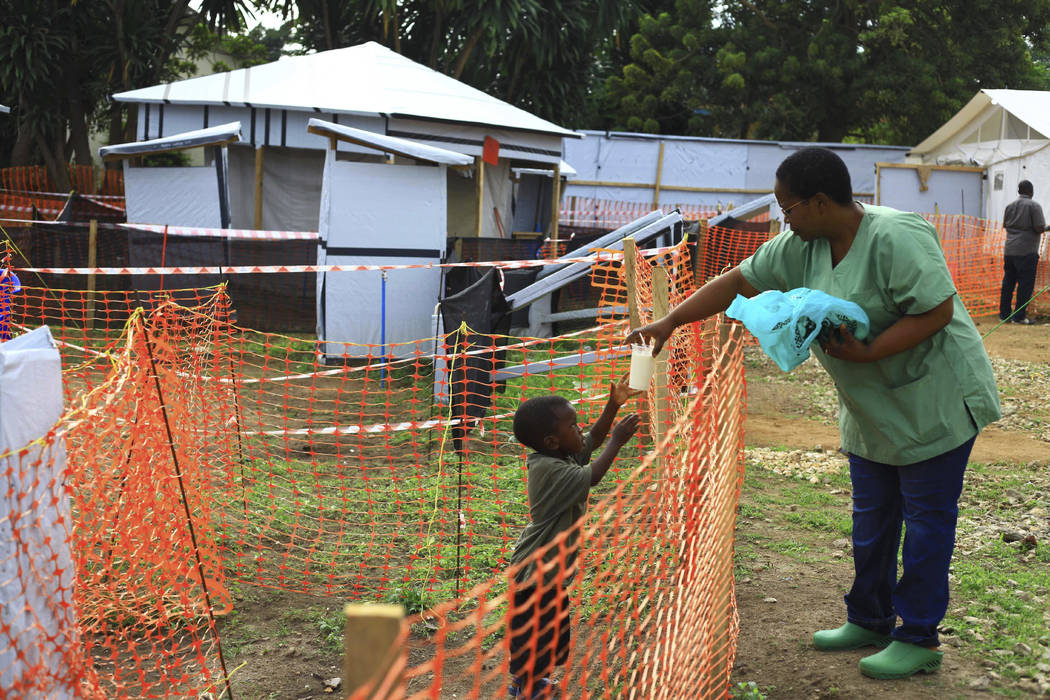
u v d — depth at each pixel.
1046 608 4.57
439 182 11.41
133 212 13.53
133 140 22.30
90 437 3.68
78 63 21.81
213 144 13.10
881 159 25.52
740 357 4.65
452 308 8.35
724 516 3.58
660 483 3.34
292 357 11.21
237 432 6.74
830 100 30.67
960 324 3.70
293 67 16.67
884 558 4.07
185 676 3.91
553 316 11.91
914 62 28.50
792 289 3.92
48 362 2.75
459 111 16.16
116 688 3.89
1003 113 20.56
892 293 3.57
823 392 10.77
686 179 26.38
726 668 3.61
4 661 2.57
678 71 31.03
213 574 4.82
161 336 5.62
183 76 31.72
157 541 4.33
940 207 21.67
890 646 3.93
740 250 15.38
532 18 24.97
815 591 4.95
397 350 11.30
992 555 5.42
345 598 4.91
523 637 3.58
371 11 25.81
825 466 7.54
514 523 6.06
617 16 27.22
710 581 3.32
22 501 2.64
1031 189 15.24
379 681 1.41
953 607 4.60
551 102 27.64
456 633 4.52
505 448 7.74
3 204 17.64
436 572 5.21
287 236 12.01
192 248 12.14
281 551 5.48
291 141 15.43
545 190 22.36
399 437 8.04
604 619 4.20
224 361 9.55
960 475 3.72
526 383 9.12
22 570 2.63
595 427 3.92
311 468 7.08
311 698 3.90
